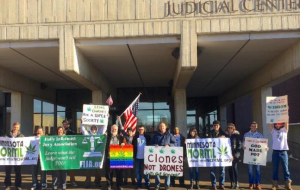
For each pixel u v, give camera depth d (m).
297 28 10.40
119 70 15.15
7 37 11.02
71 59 10.84
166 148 9.67
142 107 20.81
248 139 9.80
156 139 9.88
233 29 10.54
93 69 13.80
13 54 12.18
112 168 9.73
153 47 11.39
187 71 11.02
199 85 19.64
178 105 14.91
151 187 10.06
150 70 15.29
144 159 9.71
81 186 10.36
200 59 13.15
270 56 12.77
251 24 10.52
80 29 10.88
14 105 16.12
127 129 10.19
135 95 20.81
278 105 9.57
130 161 9.71
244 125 27.39
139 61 13.41
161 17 10.76
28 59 12.98
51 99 20.17
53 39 11.02
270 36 10.62
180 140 10.45
